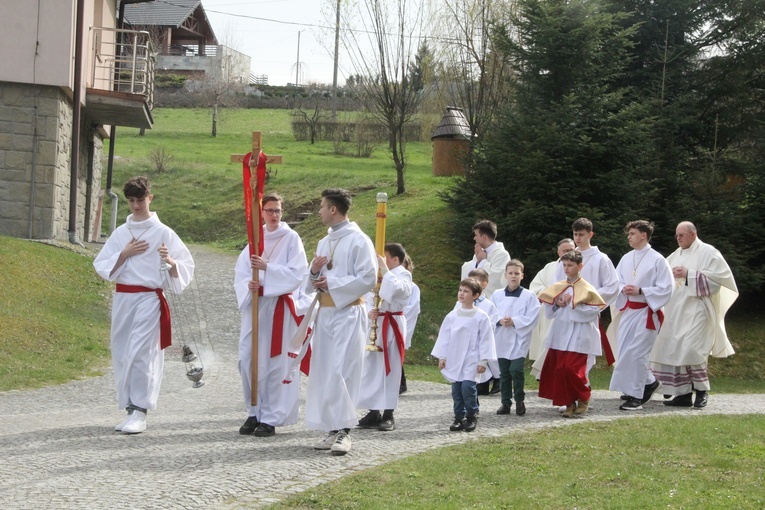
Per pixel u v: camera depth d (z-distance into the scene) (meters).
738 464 6.26
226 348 13.71
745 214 17.78
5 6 16.50
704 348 9.87
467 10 22.78
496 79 22.66
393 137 26.06
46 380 10.58
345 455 6.56
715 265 10.01
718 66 19.97
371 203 25.69
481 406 9.60
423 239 20.44
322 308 6.91
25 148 16.84
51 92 16.91
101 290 15.37
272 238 7.78
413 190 26.39
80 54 17.42
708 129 20.11
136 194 7.64
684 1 19.33
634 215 16.53
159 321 7.63
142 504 5.08
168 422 8.02
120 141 43.22
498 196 17.11
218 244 26.75
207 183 32.75
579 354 8.70
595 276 9.59
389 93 25.53
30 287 14.12
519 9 19.16
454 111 29.38
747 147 20.11
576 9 16.95
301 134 46.66
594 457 6.46
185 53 64.69
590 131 16.59
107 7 23.12
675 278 10.03
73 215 18.03
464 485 5.62
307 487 5.57
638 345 9.50
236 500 5.23
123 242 7.70
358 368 6.86
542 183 16.16
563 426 7.95
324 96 59.88
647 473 5.98
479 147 17.89
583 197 16.62
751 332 17.58
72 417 8.47
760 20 19.61
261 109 58.78
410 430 7.86
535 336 11.20
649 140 16.94
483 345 7.82
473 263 11.33
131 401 7.45
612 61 17.72
